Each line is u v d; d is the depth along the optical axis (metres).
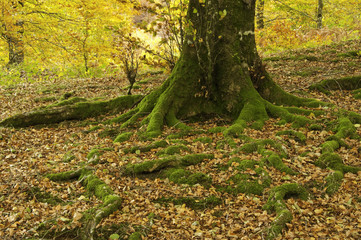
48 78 13.67
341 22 20.25
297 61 11.93
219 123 7.23
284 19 18.34
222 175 5.21
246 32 7.57
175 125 6.99
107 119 8.19
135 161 5.65
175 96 7.40
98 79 12.73
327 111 6.91
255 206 4.52
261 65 7.68
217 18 7.39
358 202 4.41
